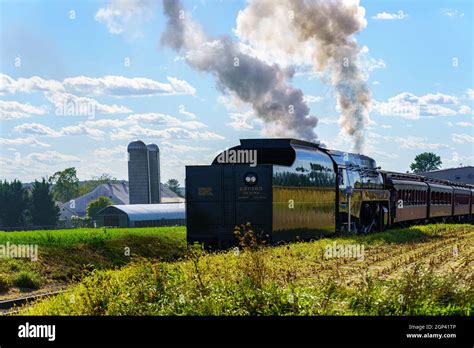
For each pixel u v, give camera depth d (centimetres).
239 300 1176
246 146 2670
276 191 2422
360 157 3769
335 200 3167
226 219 2411
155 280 1339
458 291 1296
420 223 5088
